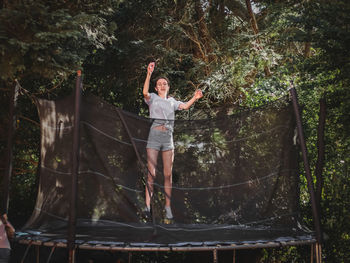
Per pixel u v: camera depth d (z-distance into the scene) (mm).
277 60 10070
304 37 5777
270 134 4777
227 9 10766
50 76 5645
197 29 10617
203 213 4504
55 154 4574
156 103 5328
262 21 11125
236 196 4598
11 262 5871
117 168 4469
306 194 6574
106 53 8711
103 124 4539
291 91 4719
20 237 4301
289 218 4574
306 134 6805
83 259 6594
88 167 4406
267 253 6504
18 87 5121
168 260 7141
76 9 6238
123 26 9156
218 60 10180
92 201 4340
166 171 4605
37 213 4543
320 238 4367
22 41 5375
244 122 4828
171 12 10031
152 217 4289
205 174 4656
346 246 5637
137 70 9469
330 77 6750
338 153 6410
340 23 5422
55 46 5621
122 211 4359
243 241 4281
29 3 5312
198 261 7133
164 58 9508
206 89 10023
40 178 4633
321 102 5480
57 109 4688
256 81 9023
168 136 4672
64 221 4367
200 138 4770
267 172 4672
